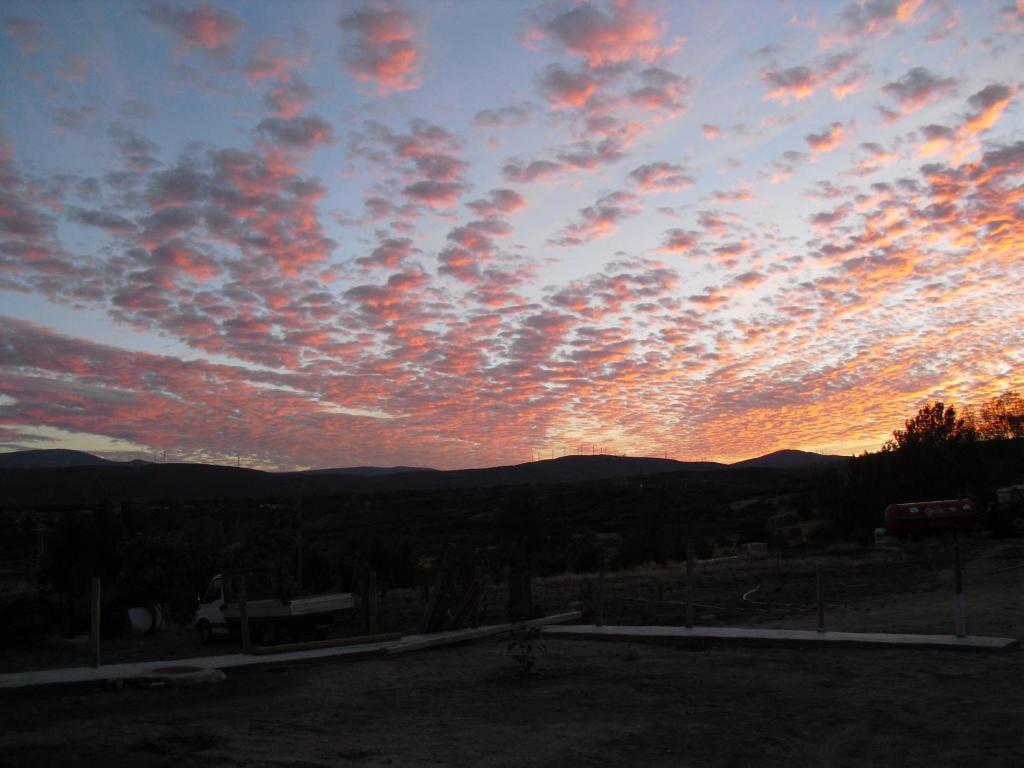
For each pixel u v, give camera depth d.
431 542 58.44
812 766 7.90
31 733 9.43
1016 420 62.75
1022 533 38.53
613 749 8.64
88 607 23.31
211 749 8.55
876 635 14.83
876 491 48.66
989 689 10.84
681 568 37.81
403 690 12.41
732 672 12.73
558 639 17.12
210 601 21.86
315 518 79.44
